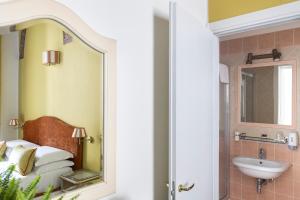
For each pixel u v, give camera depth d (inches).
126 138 46.9
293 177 100.3
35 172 32.3
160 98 57.1
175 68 49.5
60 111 35.5
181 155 51.7
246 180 113.5
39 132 32.9
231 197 118.4
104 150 41.6
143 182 51.6
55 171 34.7
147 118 52.8
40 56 33.2
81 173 38.2
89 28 38.7
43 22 33.0
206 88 67.0
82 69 38.4
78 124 37.8
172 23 49.6
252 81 112.1
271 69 106.7
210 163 71.4
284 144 102.5
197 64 60.3
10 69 30.3
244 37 113.8
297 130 99.6
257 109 110.6
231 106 118.0
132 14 48.5
